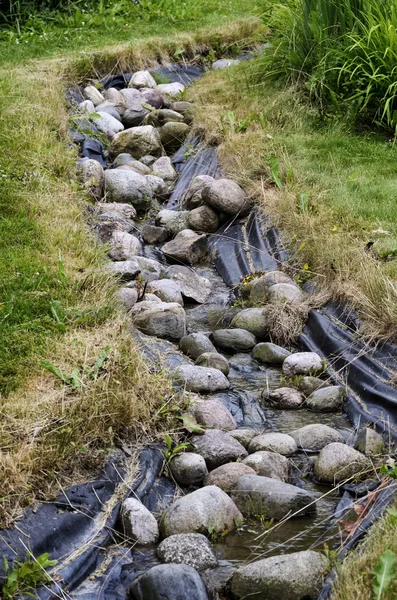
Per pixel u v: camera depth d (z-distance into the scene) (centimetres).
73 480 388
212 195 748
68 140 860
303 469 436
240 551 367
